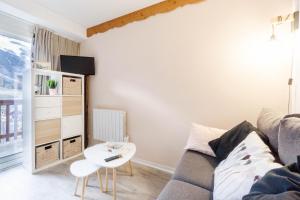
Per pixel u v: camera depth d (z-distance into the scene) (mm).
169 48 2301
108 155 1723
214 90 2033
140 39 2535
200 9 2082
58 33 2914
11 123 2641
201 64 2100
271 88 1742
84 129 3000
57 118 2508
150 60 2459
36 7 2348
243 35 1857
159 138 2422
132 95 2645
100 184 1835
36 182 2006
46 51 2711
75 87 2770
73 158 2709
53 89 2461
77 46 3232
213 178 1236
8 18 2336
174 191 1113
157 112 2428
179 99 2256
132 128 2654
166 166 2373
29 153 2248
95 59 3043
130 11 2582
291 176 645
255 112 1827
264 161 923
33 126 2209
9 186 1918
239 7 1870
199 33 2098
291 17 1536
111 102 2879
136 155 2621
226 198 889
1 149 2502
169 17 2285
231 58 1929
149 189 1886
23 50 2658
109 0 2295
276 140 1171
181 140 2256
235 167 1051
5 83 2557
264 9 1753
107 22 2859
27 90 2293
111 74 2861
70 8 2482
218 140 1599
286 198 528
